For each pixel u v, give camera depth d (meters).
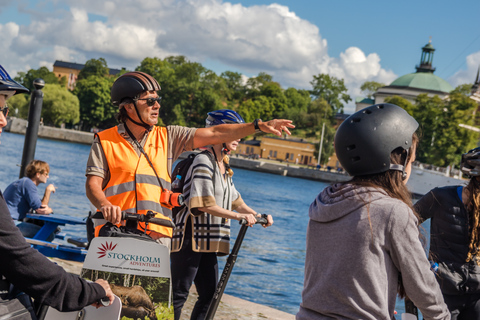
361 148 2.12
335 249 2.04
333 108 164.25
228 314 5.30
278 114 156.25
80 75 159.38
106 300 2.21
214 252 3.90
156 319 2.77
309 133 148.50
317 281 2.09
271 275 12.60
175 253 3.84
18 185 6.59
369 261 1.97
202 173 3.70
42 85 8.74
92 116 125.25
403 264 1.97
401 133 2.12
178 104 135.62
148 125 3.21
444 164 99.00
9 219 1.90
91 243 2.73
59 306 2.02
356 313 1.97
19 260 1.90
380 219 1.98
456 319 3.54
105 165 3.12
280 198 49.09
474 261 3.48
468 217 3.50
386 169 2.12
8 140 79.19
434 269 3.13
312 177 97.62
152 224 3.05
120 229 2.96
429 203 3.60
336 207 2.06
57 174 40.12
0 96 2.00
